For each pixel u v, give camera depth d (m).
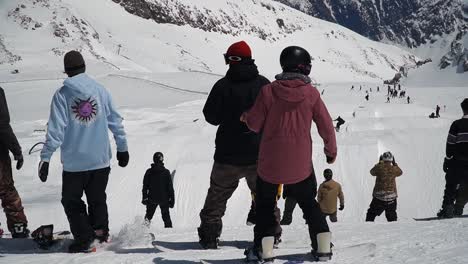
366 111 54.88
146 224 5.09
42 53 136.88
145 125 39.81
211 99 4.39
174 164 26.28
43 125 40.91
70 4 185.38
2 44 140.00
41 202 17.92
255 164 4.41
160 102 64.69
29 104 65.38
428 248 3.85
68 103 4.62
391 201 8.26
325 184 9.69
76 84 4.64
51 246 4.98
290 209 9.29
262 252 3.65
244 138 4.36
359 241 4.52
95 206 4.91
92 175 4.80
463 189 7.07
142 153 28.20
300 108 3.44
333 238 4.83
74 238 4.74
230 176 4.47
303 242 4.59
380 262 3.48
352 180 25.09
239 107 4.32
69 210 4.74
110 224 17.97
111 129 4.88
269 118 3.49
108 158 4.87
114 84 77.94
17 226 5.46
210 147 29.56
